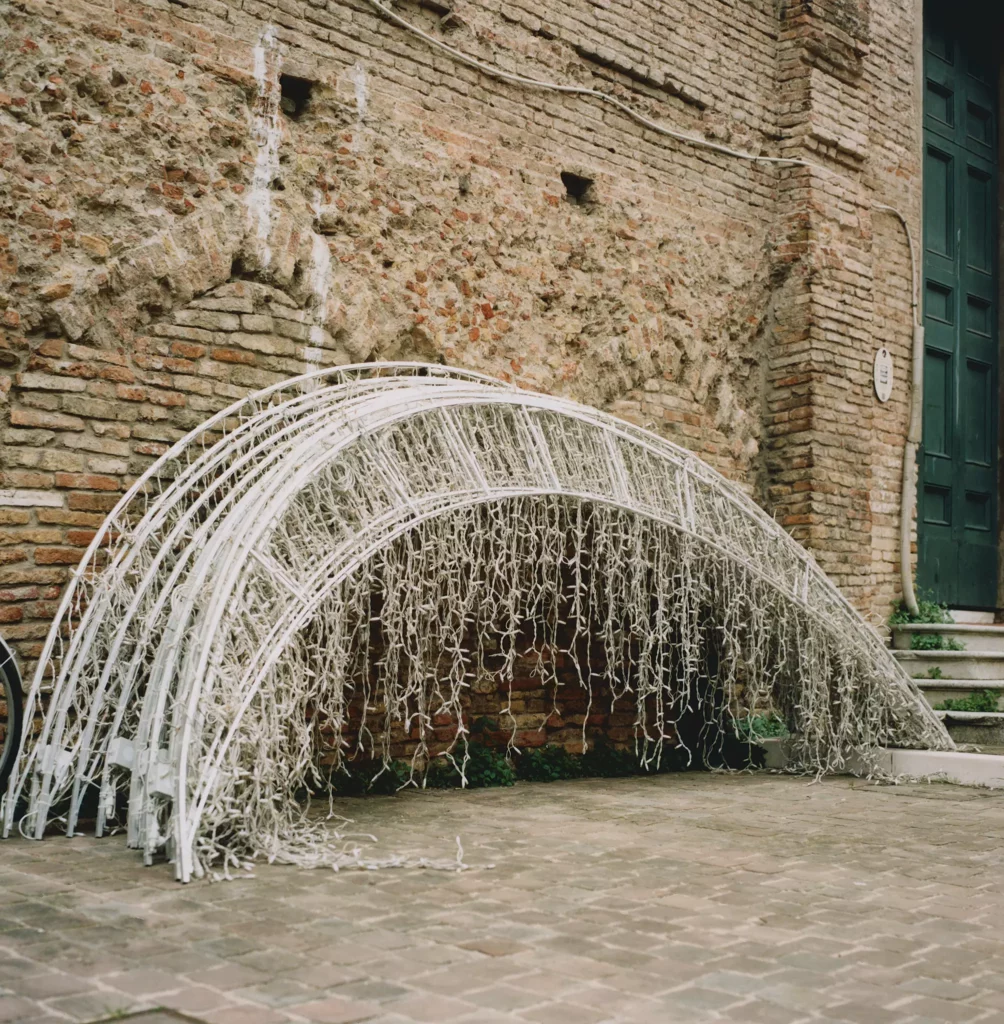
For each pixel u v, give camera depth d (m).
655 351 8.32
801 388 9.17
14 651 5.21
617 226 8.16
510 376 7.38
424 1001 2.88
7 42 5.40
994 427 11.41
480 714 7.10
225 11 6.22
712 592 7.19
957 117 11.35
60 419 5.44
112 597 5.19
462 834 5.12
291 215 6.37
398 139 6.93
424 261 6.97
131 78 5.80
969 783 7.12
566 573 7.26
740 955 3.37
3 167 5.33
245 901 3.79
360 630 6.34
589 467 6.56
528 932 3.52
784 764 7.95
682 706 7.57
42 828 4.71
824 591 7.51
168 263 5.82
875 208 9.90
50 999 2.81
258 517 4.96
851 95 9.79
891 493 9.83
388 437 5.68
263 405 6.14
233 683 4.48
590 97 8.06
